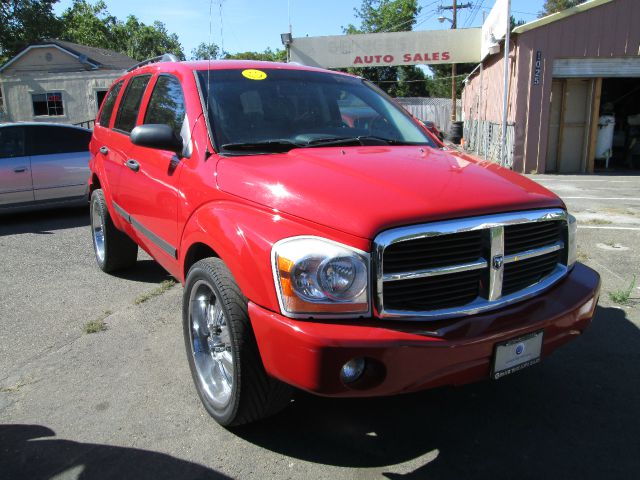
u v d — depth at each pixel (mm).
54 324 4324
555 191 10812
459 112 32156
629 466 2582
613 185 11703
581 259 5863
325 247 2277
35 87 24641
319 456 2691
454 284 2443
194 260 3242
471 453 2707
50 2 33375
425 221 2340
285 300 2293
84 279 5480
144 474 2557
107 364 3641
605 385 3322
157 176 3676
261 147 3197
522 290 2670
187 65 3875
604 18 13156
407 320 2330
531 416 3021
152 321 4355
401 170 2775
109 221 5223
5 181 8156
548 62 13492
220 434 2867
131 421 2984
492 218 2488
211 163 3088
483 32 18844
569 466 2592
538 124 13852
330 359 2189
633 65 13367
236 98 3518
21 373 3537
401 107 4195
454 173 2816
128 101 4805
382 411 3094
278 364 2340
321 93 3840
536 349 2564
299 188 2535
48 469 2592
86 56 26391
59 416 3037
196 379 3094
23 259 6297
